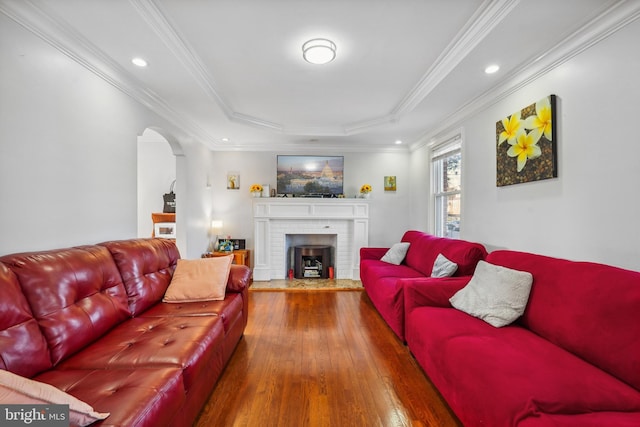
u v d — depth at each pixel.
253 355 2.48
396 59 2.52
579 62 2.04
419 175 5.12
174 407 1.31
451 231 4.18
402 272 3.57
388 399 1.90
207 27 2.07
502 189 2.88
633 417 1.09
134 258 2.29
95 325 1.71
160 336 1.74
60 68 1.99
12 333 1.28
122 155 2.69
